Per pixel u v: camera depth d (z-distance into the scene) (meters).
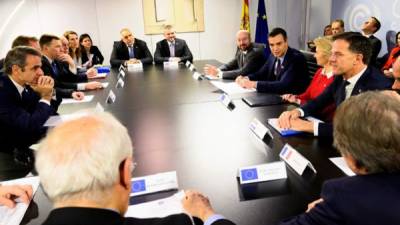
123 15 5.73
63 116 1.99
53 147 0.55
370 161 0.70
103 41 5.77
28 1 5.36
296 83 2.62
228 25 6.10
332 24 4.81
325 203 0.72
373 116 0.70
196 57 6.14
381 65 4.35
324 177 1.12
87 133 0.56
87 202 0.54
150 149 1.43
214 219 0.79
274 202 0.99
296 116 1.71
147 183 1.06
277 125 1.64
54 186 0.53
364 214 0.65
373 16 4.75
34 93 1.96
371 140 0.69
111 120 0.62
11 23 5.38
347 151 0.74
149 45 5.92
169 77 3.24
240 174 1.11
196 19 5.96
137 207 0.95
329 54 2.18
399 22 4.37
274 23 6.11
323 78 2.26
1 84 1.81
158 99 2.34
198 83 2.90
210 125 1.74
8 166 1.33
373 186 0.67
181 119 1.86
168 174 1.09
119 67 4.08
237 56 3.72
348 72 1.73
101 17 5.66
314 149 1.36
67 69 3.33
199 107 2.10
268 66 3.07
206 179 1.14
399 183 0.67
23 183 1.15
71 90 2.55
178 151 1.40
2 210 0.99
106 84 3.02
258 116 1.87
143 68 3.92
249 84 2.65
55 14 5.50
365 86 1.67
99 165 0.54
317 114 1.87
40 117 1.79
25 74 1.88
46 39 3.15
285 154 1.27
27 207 1.00
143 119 1.87
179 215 0.71
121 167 0.58
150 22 5.82
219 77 3.20
